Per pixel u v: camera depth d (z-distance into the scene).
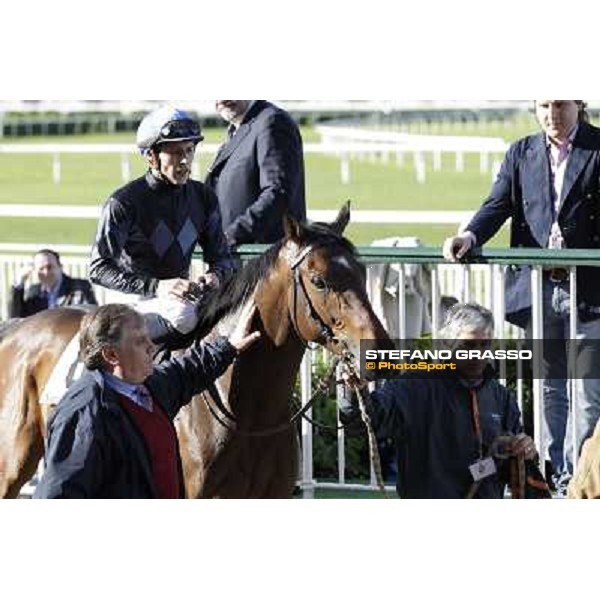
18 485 11.46
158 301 10.66
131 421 8.51
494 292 12.53
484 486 10.16
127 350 8.49
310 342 10.79
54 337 11.30
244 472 10.38
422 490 10.16
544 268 12.16
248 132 13.46
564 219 12.31
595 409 12.05
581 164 12.23
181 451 10.52
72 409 8.37
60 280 16.27
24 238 30.45
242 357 10.31
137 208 11.02
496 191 12.55
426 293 14.23
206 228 11.42
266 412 10.33
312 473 13.15
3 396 11.46
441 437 10.08
